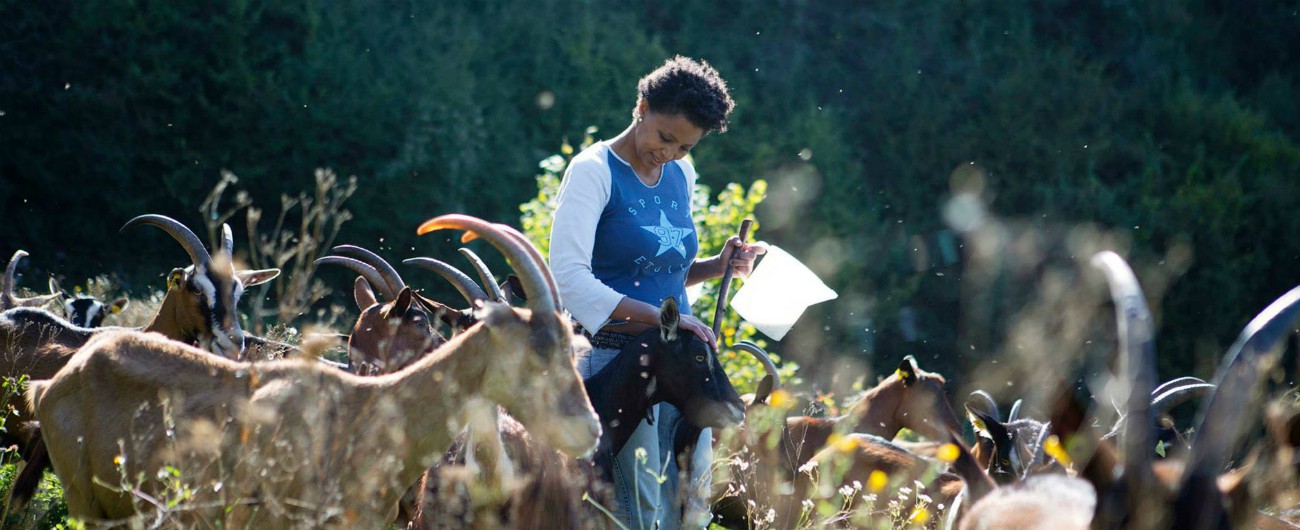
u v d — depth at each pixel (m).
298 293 5.25
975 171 22.75
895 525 4.89
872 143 23.50
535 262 3.40
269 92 18.20
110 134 17.56
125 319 8.52
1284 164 23.14
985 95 23.45
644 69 21.78
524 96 21.03
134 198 17.77
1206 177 23.34
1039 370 2.98
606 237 4.33
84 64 17.70
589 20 21.70
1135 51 25.48
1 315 5.56
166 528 3.70
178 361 3.84
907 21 24.30
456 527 3.62
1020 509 2.83
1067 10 25.55
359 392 3.55
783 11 23.67
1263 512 3.43
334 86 18.78
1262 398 2.50
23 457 4.98
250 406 3.56
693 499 4.36
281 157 18.41
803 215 20.56
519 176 19.98
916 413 6.79
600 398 4.26
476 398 3.40
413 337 5.11
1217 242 21.16
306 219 5.31
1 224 17.16
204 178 17.94
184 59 18.05
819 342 13.00
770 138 22.00
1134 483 2.36
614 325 4.45
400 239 18.70
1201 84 25.92
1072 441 2.77
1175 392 4.68
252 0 18.81
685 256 4.50
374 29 19.81
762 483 5.06
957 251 19.38
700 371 4.23
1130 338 2.42
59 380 3.95
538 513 3.67
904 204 22.97
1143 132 24.03
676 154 4.30
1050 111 23.47
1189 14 26.02
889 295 19.05
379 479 3.44
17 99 17.27
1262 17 26.45
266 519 3.50
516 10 21.45
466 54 20.17
